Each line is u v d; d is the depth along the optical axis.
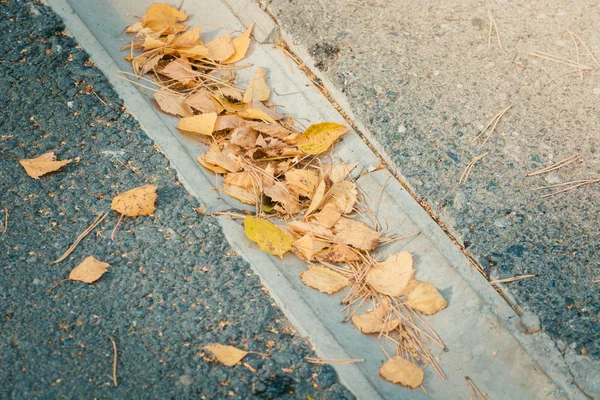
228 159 1.14
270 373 0.98
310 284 1.04
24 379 0.95
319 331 1.00
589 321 1.01
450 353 1.01
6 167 1.13
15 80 1.23
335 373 0.98
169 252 1.07
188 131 1.19
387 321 1.03
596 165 1.14
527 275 1.04
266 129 1.17
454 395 0.98
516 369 0.98
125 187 1.12
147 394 0.95
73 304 1.01
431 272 1.06
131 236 1.08
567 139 1.16
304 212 1.12
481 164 1.14
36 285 1.03
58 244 1.06
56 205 1.10
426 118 1.18
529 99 1.20
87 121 1.19
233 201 1.12
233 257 1.07
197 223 1.09
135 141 1.17
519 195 1.11
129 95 1.22
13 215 1.09
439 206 1.10
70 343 0.98
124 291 1.03
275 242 1.06
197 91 1.24
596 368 0.97
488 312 1.02
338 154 1.17
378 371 0.99
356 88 1.21
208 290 1.04
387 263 1.06
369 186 1.13
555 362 0.98
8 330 0.99
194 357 0.98
